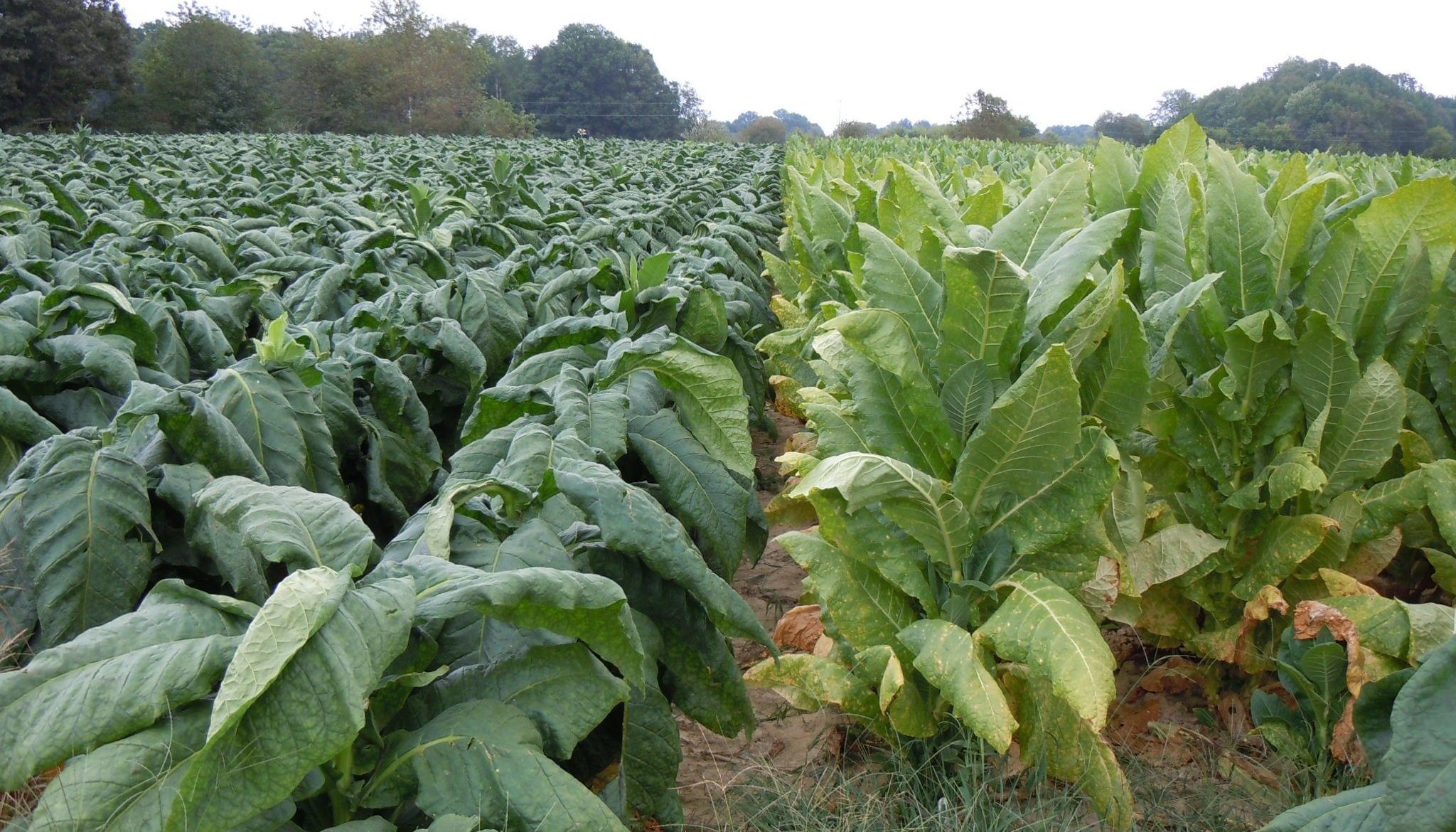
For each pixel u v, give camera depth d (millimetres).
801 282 5535
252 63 60406
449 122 65562
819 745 3152
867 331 2572
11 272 4191
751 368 5148
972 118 51344
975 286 2588
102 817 1477
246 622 1803
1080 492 2533
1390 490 2961
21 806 1919
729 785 2924
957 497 2676
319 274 5262
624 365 3264
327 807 1886
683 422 3568
